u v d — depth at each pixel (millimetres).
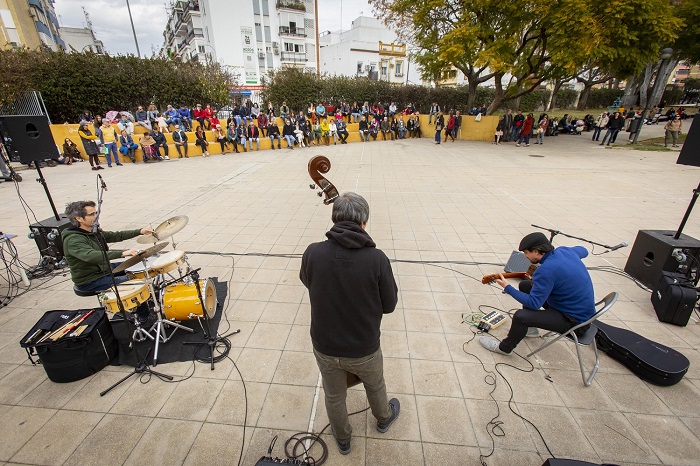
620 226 5973
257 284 4145
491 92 27438
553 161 12086
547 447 2203
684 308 3293
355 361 1786
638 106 30781
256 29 36719
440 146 15969
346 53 38438
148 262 3529
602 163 11680
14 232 5824
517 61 16094
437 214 6625
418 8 16531
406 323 3426
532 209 6902
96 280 3191
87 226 3109
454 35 14883
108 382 2732
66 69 12539
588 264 4656
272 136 14898
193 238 5504
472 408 2484
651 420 2393
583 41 12328
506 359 2953
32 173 10172
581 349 3070
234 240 5426
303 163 11812
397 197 7742
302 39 39438
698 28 16031
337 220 1771
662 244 3840
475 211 6793
